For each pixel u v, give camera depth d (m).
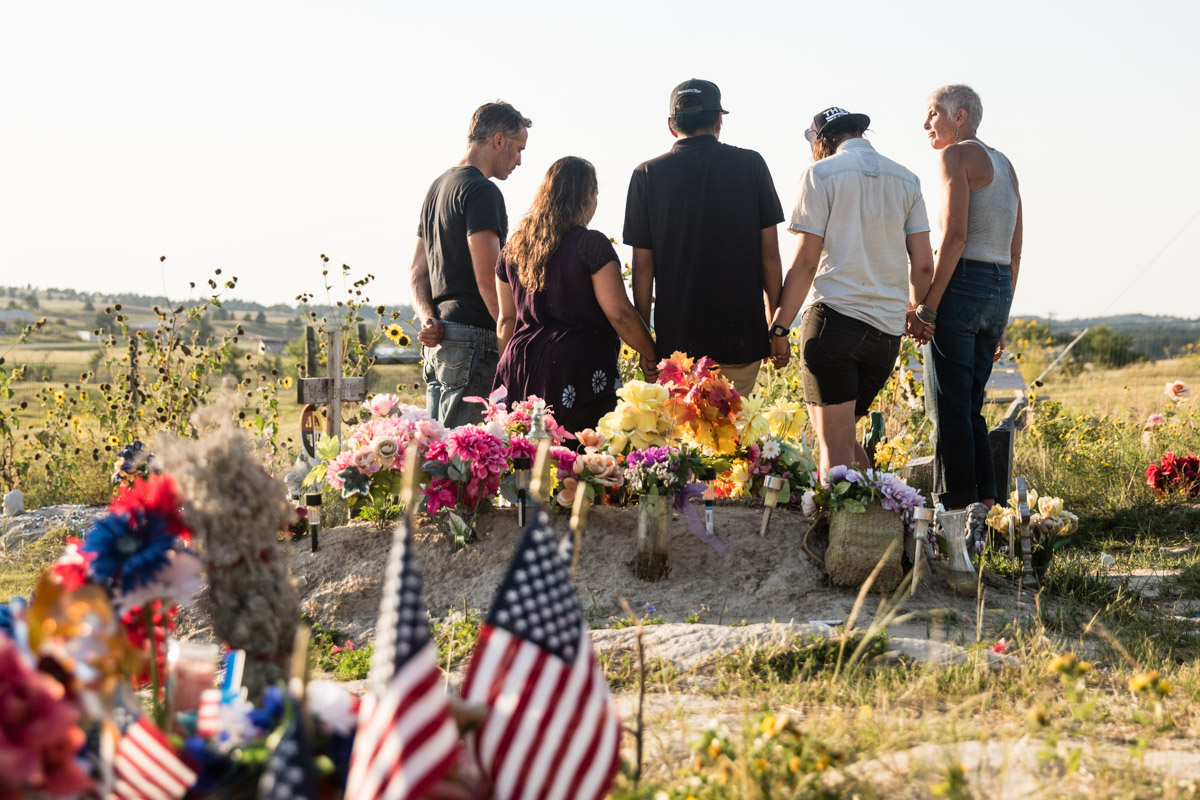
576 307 5.73
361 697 3.97
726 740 2.79
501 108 6.60
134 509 2.52
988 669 3.91
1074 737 3.27
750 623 4.78
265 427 9.33
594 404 5.74
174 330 10.15
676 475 5.18
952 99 6.33
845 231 5.67
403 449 5.45
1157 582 6.02
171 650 2.52
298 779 1.77
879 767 2.89
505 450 5.39
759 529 5.55
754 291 5.91
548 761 2.09
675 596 5.05
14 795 1.67
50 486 9.63
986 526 6.16
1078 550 6.98
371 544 5.45
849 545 5.12
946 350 6.30
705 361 5.68
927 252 5.96
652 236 5.98
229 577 2.57
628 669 4.02
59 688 1.78
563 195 5.70
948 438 6.33
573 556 2.33
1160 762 3.02
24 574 6.52
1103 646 4.48
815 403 5.85
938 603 5.10
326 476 5.56
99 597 1.93
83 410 10.28
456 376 6.48
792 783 2.61
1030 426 10.80
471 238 6.28
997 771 2.86
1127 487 8.73
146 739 1.98
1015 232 6.56
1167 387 13.00
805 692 3.70
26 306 164.12
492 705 2.11
